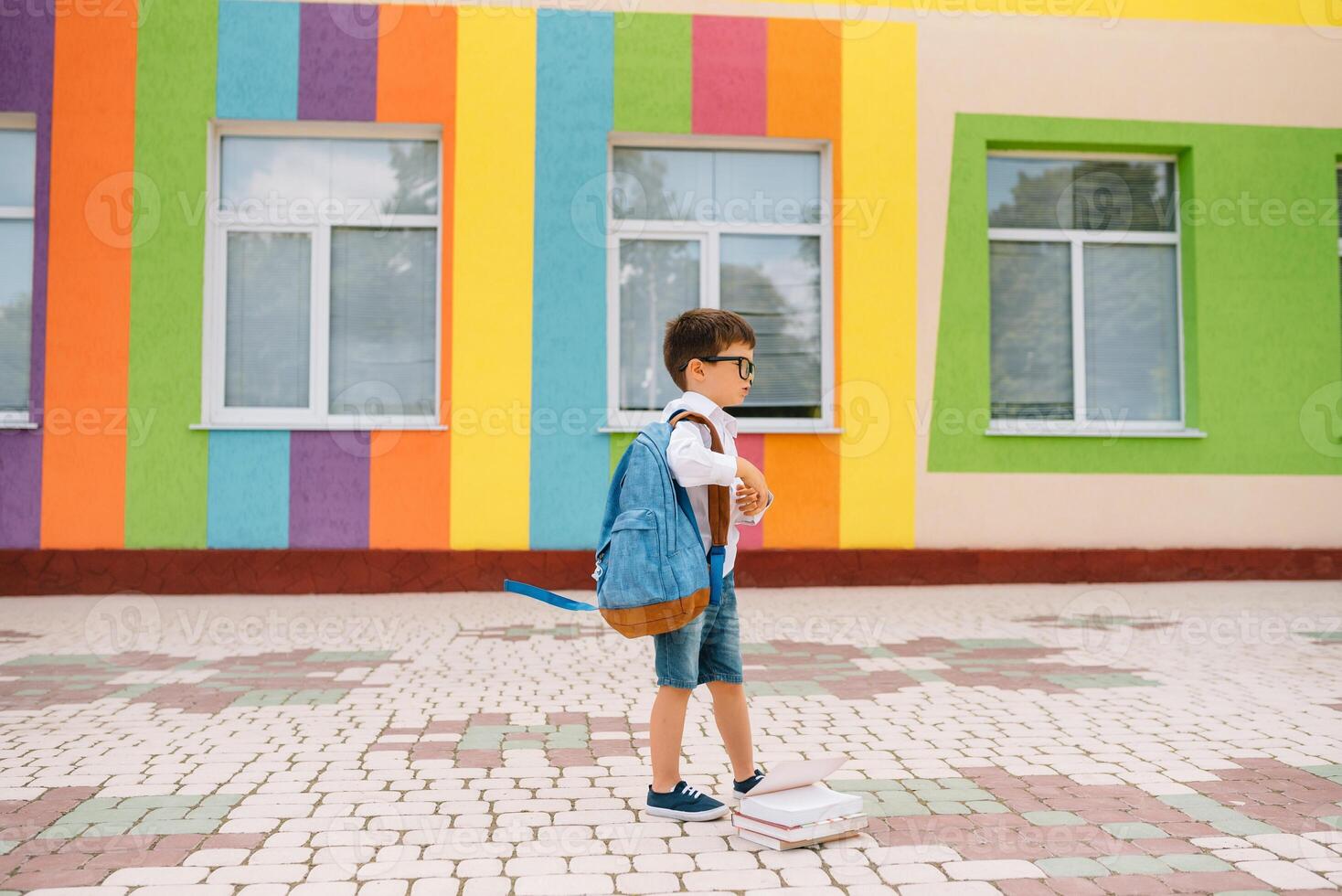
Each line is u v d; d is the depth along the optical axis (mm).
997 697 4312
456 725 3826
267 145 7816
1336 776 3152
